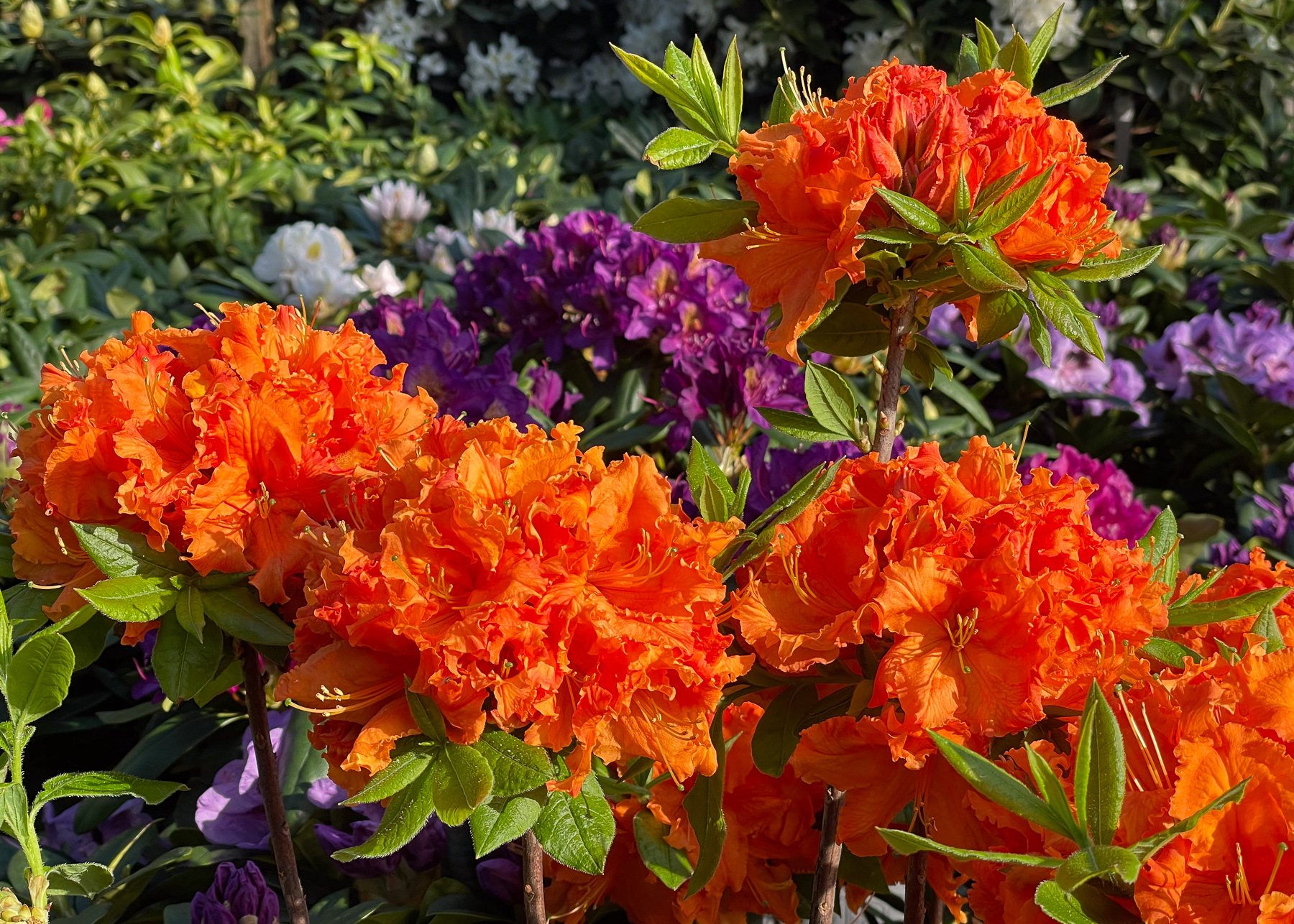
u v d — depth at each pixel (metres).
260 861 1.73
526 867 1.27
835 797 1.26
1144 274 3.68
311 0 6.83
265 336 1.18
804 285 1.18
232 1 6.17
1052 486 1.12
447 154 5.16
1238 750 0.91
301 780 1.78
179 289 3.82
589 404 2.68
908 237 1.12
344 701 0.97
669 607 0.98
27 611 1.16
